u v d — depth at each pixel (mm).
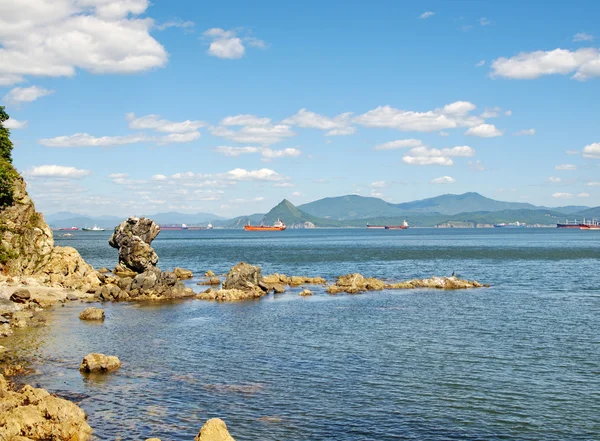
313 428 29828
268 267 138375
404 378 38625
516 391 35906
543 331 54688
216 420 26469
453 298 79875
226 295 80125
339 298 81250
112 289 79812
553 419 31359
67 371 39844
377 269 132250
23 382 37031
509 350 46781
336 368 41125
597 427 30266
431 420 31109
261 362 42844
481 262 150875
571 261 151375
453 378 38656
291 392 35531
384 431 29578
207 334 53969
